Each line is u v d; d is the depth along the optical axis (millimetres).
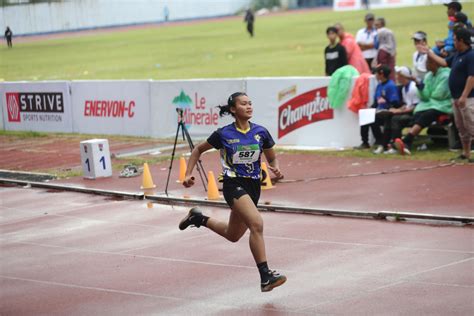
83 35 179875
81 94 65000
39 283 26000
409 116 44562
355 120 48344
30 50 147125
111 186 42344
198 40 149000
